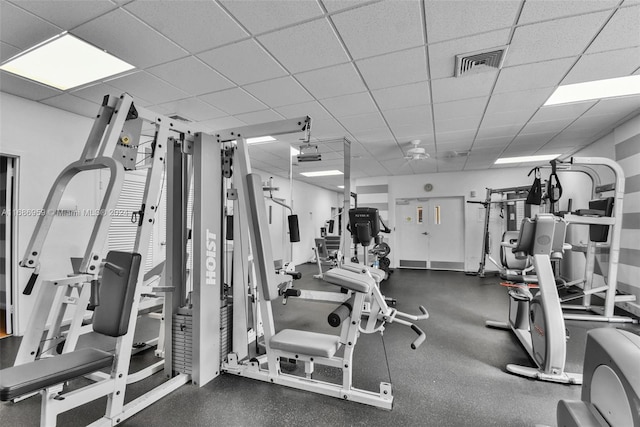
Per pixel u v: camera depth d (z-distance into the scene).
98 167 1.72
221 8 1.94
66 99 3.30
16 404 2.04
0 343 3.06
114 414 1.83
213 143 2.47
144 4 1.89
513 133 4.67
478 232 7.70
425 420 1.90
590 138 4.94
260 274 2.29
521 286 2.93
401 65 2.66
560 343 2.35
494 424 1.87
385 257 6.67
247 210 2.38
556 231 3.21
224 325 2.55
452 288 5.74
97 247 1.58
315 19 2.06
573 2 1.90
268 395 2.16
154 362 2.72
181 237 2.46
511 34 2.23
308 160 3.82
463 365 2.66
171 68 2.68
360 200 8.77
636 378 1.00
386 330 3.53
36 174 3.37
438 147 5.51
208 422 1.88
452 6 1.94
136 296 1.91
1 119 3.11
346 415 1.95
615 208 3.65
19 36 2.21
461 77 2.88
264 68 2.70
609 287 3.72
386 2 1.91
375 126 4.31
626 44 2.34
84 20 2.04
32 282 1.99
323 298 3.83
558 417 1.28
